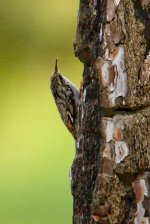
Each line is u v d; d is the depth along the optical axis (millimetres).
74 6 21172
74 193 6582
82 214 6520
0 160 19469
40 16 21156
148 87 6156
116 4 6234
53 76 7160
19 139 20656
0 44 21141
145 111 6172
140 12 6195
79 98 6727
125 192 6215
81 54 6543
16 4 20906
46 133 20609
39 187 17031
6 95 21609
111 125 6250
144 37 6184
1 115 21469
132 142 6180
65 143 19797
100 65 6273
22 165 19000
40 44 21234
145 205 6156
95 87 6434
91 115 6449
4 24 20984
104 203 6270
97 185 6293
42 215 16031
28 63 21406
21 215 16031
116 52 6230
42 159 19266
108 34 6254
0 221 16031
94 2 6414
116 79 6227
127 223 6223
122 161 6203
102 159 6266
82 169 6508
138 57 6184
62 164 18672
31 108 21516
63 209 16062
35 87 21500
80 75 20859
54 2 21047
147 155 6145
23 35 21203
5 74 21484
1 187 17219
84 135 6492
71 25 21234
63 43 21141
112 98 6238
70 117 6848
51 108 21344
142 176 6168
